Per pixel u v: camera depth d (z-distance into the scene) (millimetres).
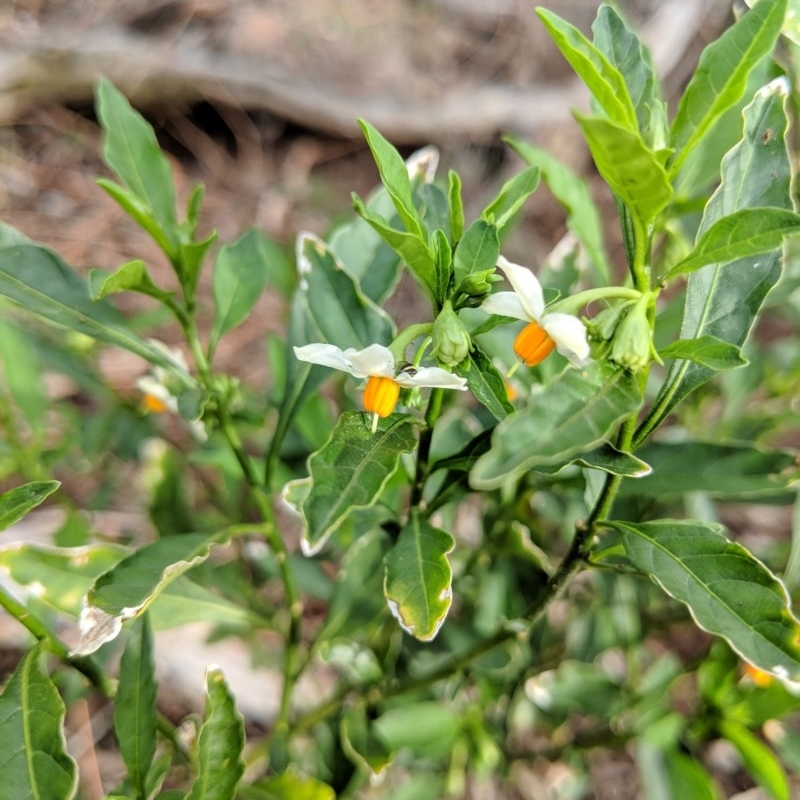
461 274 68
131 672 81
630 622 134
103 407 166
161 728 98
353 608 110
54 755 69
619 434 71
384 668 116
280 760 108
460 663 101
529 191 72
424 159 104
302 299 102
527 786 162
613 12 74
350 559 111
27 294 86
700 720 120
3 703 71
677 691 174
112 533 172
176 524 130
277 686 159
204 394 91
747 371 137
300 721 115
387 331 92
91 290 86
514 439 56
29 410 132
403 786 133
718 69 65
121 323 90
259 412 109
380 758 108
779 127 74
